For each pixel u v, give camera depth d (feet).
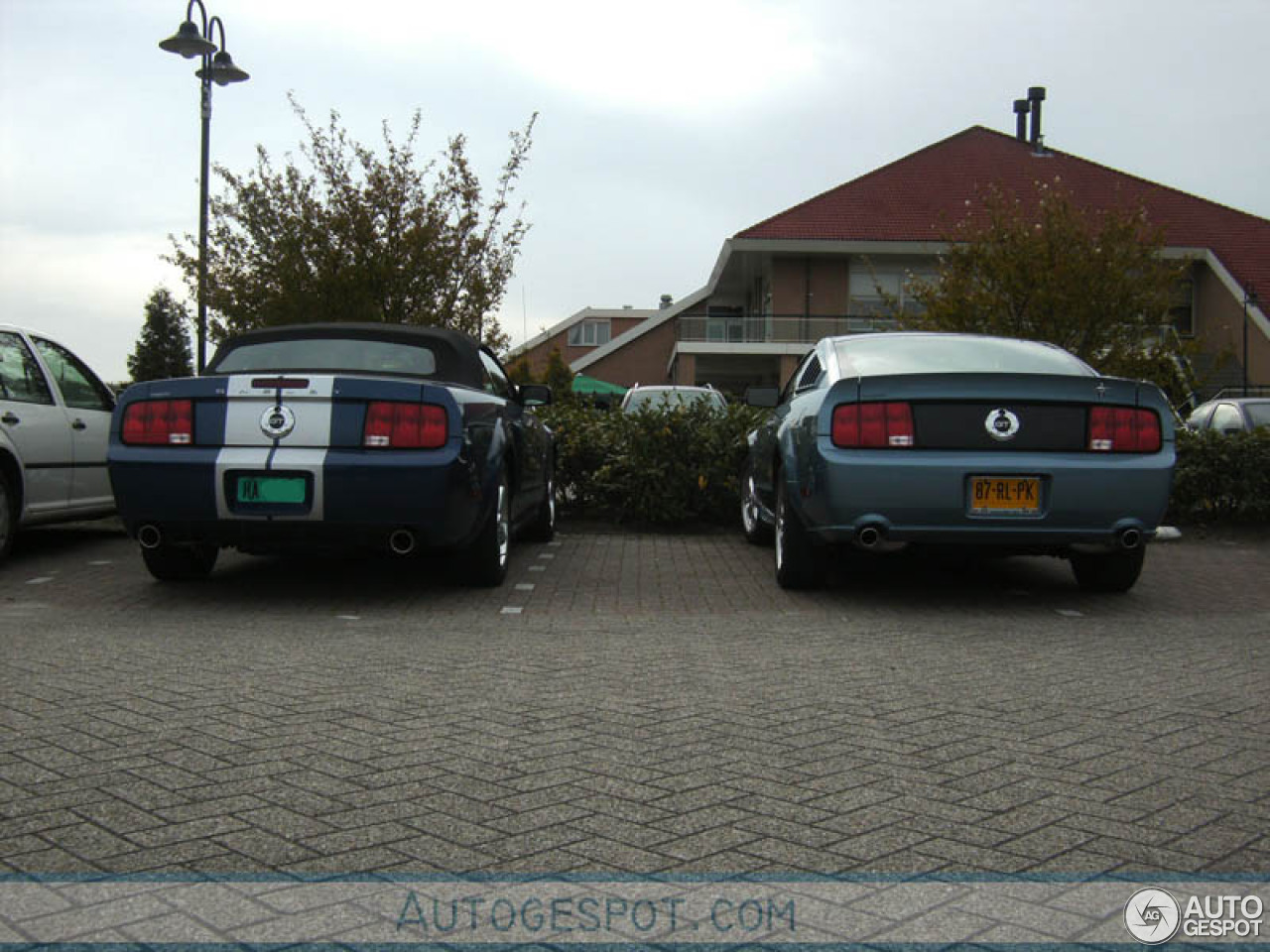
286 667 15.53
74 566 26.12
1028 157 127.85
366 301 40.93
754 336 123.75
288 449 20.34
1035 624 19.75
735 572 26.40
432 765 11.23
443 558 27.53
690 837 9.42
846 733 12.50
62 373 28.66
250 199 42.42
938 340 24.34
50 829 9.48
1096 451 20.34
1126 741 12.26
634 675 15.28
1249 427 50.80
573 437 37.17
